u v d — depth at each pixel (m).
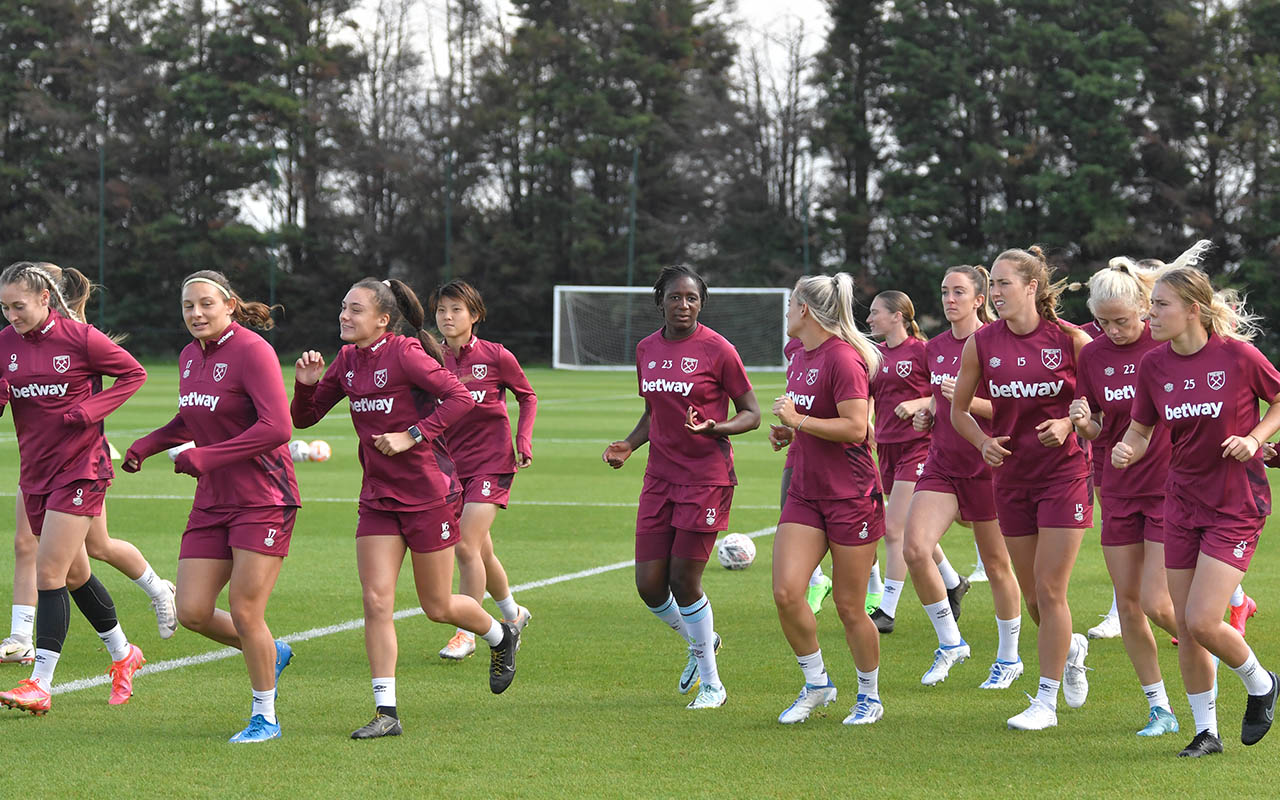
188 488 13.27
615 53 53.06
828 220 50.66
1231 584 4.75
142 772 4.64
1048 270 5.56
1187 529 4.88
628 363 47.47
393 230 53.62
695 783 4.52
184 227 51.78
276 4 52.97
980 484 6.20
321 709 5.55
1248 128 45.06
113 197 51.56
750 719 5.41
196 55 54.19
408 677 6.14
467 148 52.81
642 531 5.85
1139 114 47.62
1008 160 46.75
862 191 51.84
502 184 54.06
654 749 4.95
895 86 50.41
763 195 52.88
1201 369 4.79
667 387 5.78
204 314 5.12
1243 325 4.90
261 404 5.04
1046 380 5.43
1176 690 5.86
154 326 51.91
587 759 4.81
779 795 4.39
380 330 5.37
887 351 7.54
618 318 47.53
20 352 5.58
